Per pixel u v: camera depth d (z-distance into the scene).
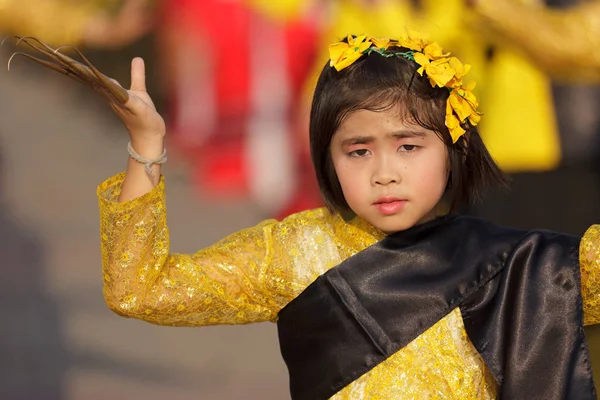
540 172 8.42
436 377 4.29
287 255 4.52
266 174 14.87
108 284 4.33
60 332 10.80
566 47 8.11
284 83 14.47
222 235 14.37
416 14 8.68
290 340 4.47
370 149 4.25
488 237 4.43
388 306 4.34
